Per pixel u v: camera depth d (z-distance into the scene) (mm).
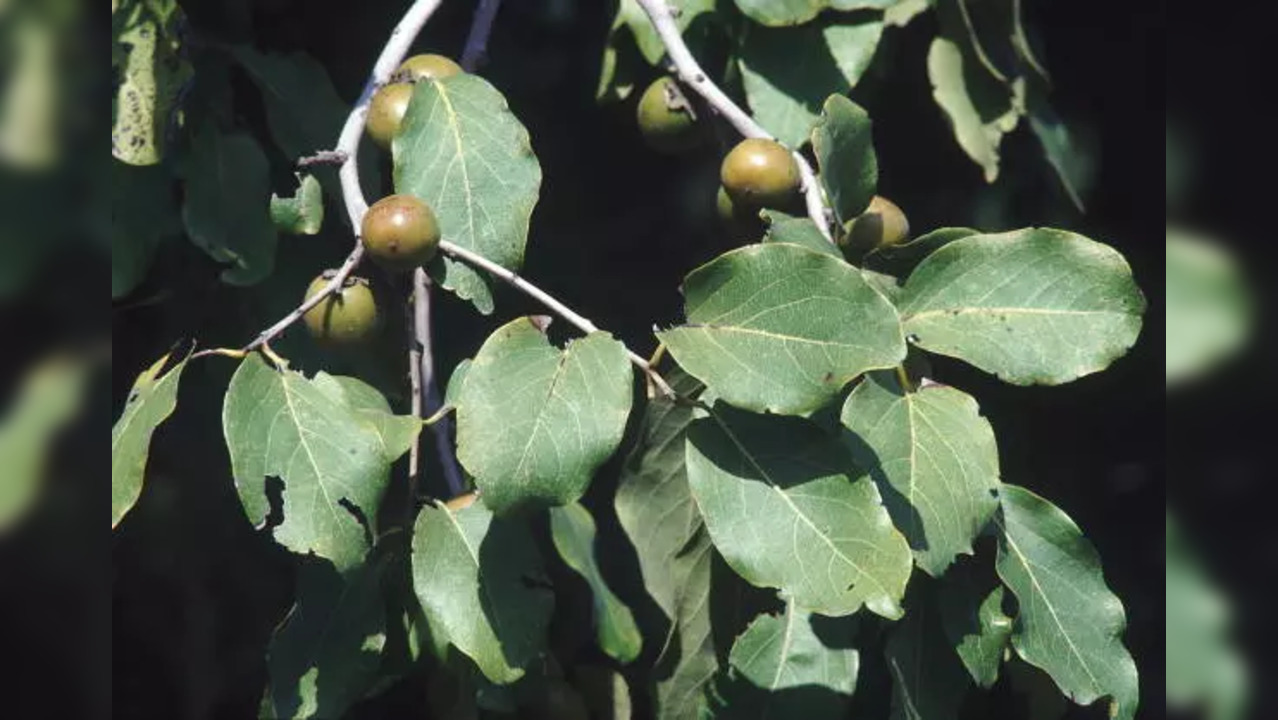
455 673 1347
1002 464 1467
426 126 1320
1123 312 1303
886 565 1257
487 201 1314
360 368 1397
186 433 1508
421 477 1437
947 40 1451
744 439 1279
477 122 1321
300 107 1452
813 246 1298
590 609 1472
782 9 1399
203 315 1482
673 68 1400
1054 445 1506
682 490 1344
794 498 1271
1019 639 1295
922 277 1319
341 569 1266
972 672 1295
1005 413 1468
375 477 1277
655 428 1335
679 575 1353
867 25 1414
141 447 1272
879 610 1250
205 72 1447
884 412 1292
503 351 1271
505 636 1303
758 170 1338
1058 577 1305
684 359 1271
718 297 1280
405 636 1340
